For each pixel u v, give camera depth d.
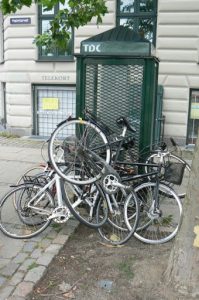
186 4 10.22
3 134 11.95
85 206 4.63
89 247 4.23
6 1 4.86
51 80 11.49
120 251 4.12
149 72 4.90
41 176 4.51
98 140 4.52
